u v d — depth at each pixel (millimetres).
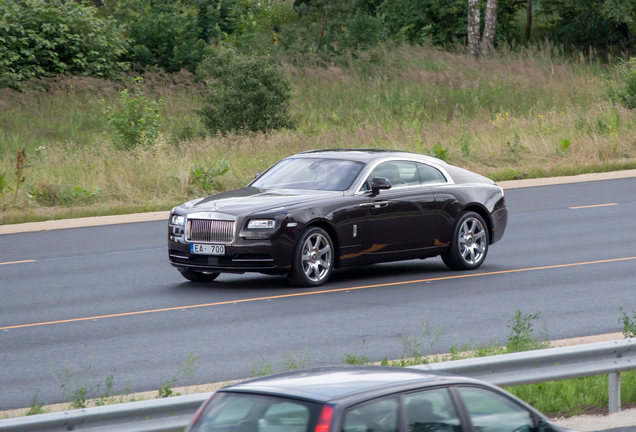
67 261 49219
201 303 37531
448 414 12922
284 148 88062
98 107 111438
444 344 30078
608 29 168375
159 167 77625
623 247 51125
